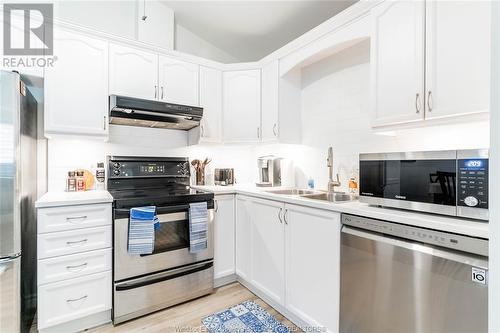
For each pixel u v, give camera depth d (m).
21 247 1.57
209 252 2.22
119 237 1.81
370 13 1.64
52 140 2.13
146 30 2.47
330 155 2.18
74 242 1.70
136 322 1.84
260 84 2.66
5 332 1.47
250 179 3.21
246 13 2.56
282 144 2.79
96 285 1.77
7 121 1.46
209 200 2.23
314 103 2.50
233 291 2.29
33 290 1.86
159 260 1.98
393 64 1.48
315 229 1.63
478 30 1.15
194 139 2.61
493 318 0.45
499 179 0.44
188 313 1.95
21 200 1.55
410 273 1.17
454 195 1.09
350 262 1.42
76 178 2.17
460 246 1.01
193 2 2.48
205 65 2.63
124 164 2.38
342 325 1.46
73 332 1.72
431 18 1.31
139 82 2.26
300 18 2.59
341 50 2.15
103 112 2.10
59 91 1.94
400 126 1.45
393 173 1.32
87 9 2.31
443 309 1.07
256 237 2.15
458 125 1.32
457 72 1.22
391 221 1.23
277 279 1.93
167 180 2.60
